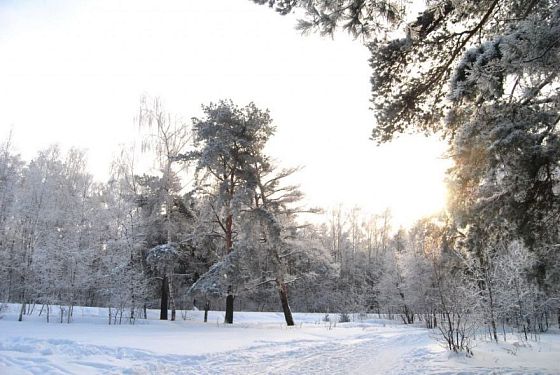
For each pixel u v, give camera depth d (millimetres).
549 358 10281
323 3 6059
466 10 7367
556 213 6414
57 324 20609
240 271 22547
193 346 12117
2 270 28953
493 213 6566
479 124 6133
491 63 5270
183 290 33406
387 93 9016
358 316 40906
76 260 24766
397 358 11133
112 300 23438
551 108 5945
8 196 33031
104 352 10242
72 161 43625
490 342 14516
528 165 5816
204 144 24531
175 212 27328
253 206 23750
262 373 8906
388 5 6121
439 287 13016
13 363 8406
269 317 34781
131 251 25766
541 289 8133
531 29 4863
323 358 11133
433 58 8516
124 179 28984
